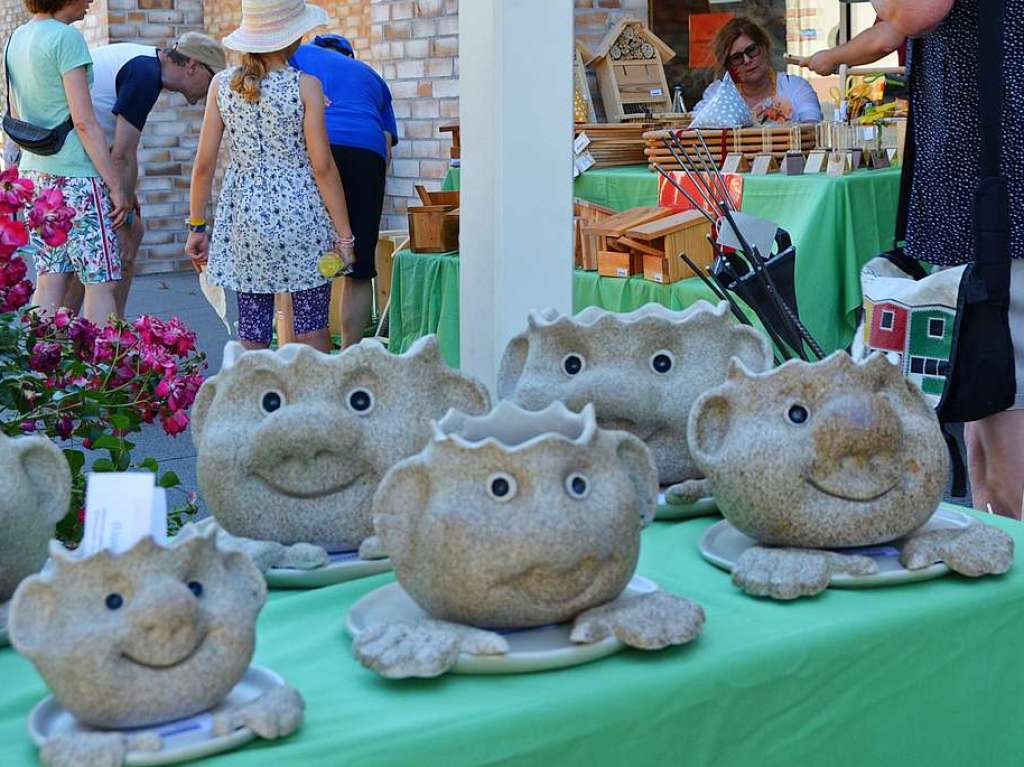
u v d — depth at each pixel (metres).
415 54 6.91
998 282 2.22
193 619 1.02
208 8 9.16
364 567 1.44
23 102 4.28
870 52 2.90
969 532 1.45
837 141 4.31
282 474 1.44
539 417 1.27
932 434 1.44
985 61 2.21
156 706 1.02
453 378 1.48
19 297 1.96
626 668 1.18
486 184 2.25
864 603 1.36
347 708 1.10
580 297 4.39
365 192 4.63
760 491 1.41
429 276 4.68
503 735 1.08
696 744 1.19
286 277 3.81
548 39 2.19
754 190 4.09
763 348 1.70
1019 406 2.42
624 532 1.20
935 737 1.37
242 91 3.71
